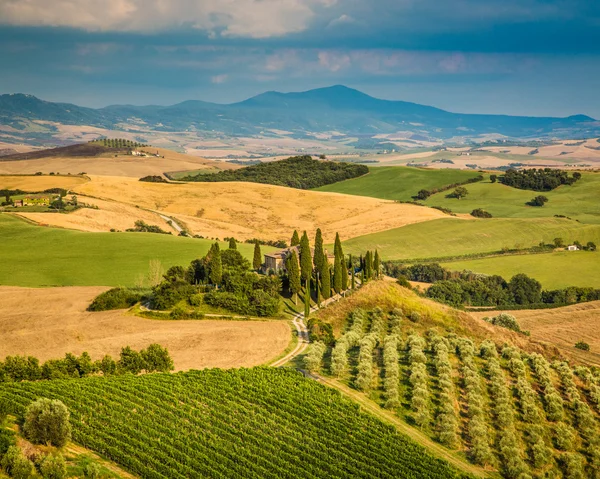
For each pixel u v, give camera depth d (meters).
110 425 64.88
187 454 61.66
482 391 85.31
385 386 81.69
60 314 111.88
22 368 78.44
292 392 76.25
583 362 108.06
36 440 57.84
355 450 66.00
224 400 73.06
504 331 114.62
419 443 70.25
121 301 116.38
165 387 75.19
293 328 105.50
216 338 98.50
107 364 82.00
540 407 84.19
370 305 115.69
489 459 68.69
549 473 70.00
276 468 61.09
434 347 98.69
